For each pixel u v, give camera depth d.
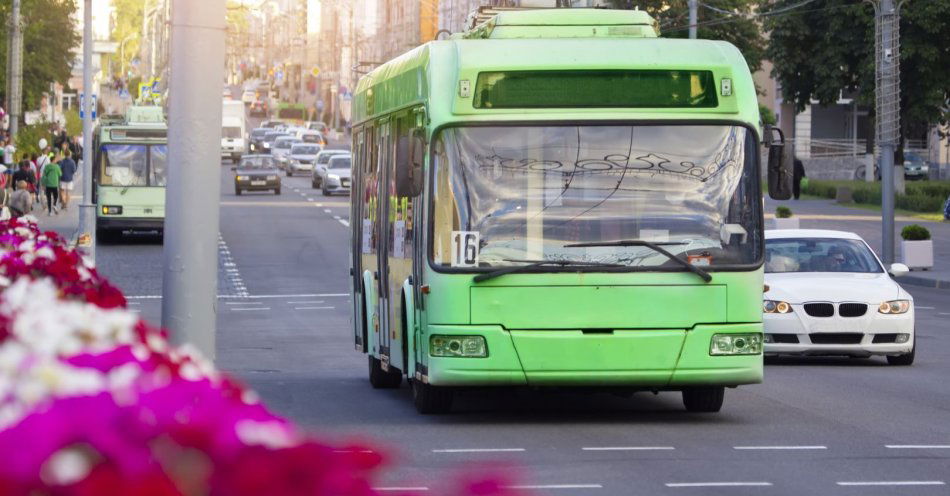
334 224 91.12
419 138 21.66
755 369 22.25
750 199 22.42
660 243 22.14
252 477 4.34
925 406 24.97
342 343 39.06
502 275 21.77
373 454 4.80
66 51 177.12
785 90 109.50
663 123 22.31
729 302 22.19
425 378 22.30
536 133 22.06
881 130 66.69
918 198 101.50
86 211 64.56
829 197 119.19
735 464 18.61
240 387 5.32
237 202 111.94
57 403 4.47
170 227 14.95
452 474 17.58
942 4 96.69
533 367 21.72
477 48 22.38
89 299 15.07
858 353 31.75
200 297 15.02
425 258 22.00
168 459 4.32
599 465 18.47
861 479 17.42
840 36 103.56
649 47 22.55
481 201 21.91
